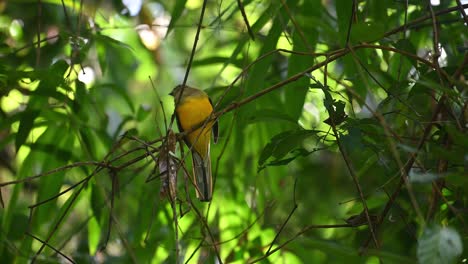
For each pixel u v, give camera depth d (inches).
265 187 469.4
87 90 432.1
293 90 386.6
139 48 562.9
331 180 498.3
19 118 414.0
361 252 299.9
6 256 427.5
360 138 287.9
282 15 380.5
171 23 364.2
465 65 289.7
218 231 453.1
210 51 569.0
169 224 445.4
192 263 442.3
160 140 311.1
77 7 487.2
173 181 289.3
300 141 309.1
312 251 410.0
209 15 564.7
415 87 304.2
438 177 228.2
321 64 298.0
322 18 406.9
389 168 305.9
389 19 428.1
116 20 538.3
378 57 419.2
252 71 382.3
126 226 500.1
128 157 484.7
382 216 302.2
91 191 447.5
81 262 466.3
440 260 212.8
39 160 435.2
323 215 491.8
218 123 421.1
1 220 450.3
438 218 306.5
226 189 463.2
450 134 252.7
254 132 461.1
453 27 404.8
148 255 452.4
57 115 424.5
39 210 432.1
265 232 445.1
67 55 476.1
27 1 503.5
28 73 357.7
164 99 596.7
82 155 446.9
